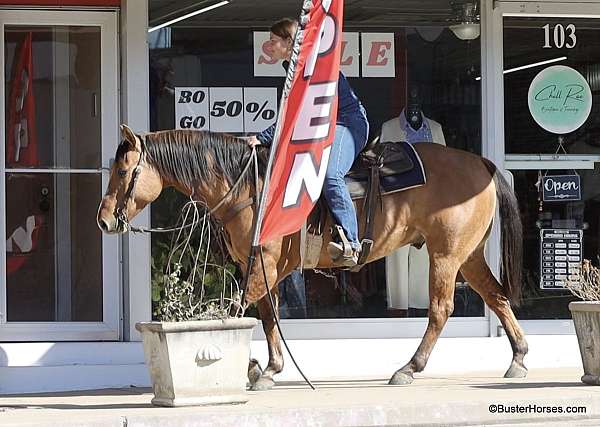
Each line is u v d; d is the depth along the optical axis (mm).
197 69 12555
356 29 12820
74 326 12344
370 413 9320
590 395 9789
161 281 12219
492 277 11430
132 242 12195
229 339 9469
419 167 10719
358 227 10531
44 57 12484
